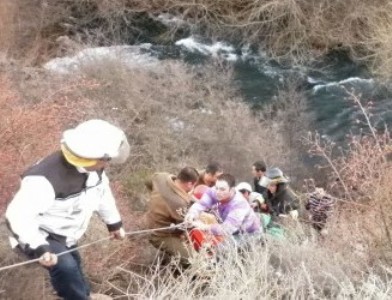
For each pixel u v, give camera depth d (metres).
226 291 4.32
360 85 18.52
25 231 3.88
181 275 4.88
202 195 6.21
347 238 5.52
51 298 5.13
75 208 4.15
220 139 12.76
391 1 19.27
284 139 14.23
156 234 6.11
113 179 9.76
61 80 12.79
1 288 4.95
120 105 12.76
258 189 8.00
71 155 4.01
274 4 19.45
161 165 11.62
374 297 4.44
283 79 18.81
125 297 5.59
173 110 13.11
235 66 19.58
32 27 18.11
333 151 14.67
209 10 20.38
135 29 20.28
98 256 5.89
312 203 6.88
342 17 19.77
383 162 6.52
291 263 5.02
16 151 6.02
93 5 19.47
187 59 19.73
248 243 5.38
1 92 7.43
